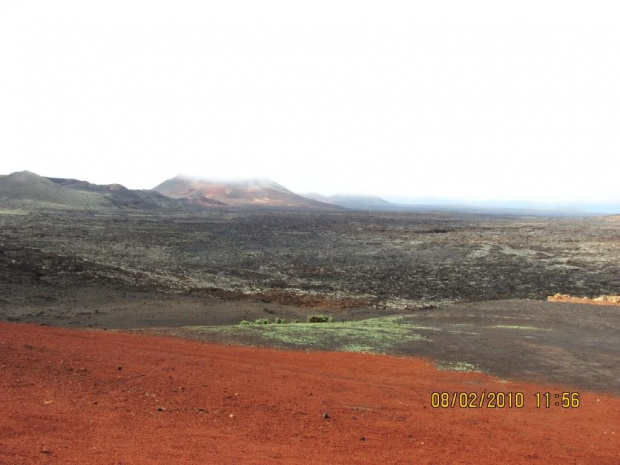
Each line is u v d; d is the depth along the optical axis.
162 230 86.25
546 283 43.75
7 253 41.06
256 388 9.56
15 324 14.98
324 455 6.31
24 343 11.09
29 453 5.37
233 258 57.16
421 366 13.06
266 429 7.18
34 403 7.17
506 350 15.04
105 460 5.41
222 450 6.09
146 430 6.59
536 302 24.88
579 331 18.38
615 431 8.48
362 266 53.09
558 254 60.78
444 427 8.15
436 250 66.19
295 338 15.98
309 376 11.20
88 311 26.56
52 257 41.66
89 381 8.75
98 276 36.84
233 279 43.31
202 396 8.58
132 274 40.16
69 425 6.44
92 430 6.36
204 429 6.89
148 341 14.12
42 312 25.39
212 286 38.75
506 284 43.47
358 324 19.59
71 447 5.70
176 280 39.94
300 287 41.22
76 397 7.76
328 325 19.12
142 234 77.31
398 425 8.02
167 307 28.97
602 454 7.29
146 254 56.03
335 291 39.94
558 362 13.84
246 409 8.09
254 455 6.01
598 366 13.53
